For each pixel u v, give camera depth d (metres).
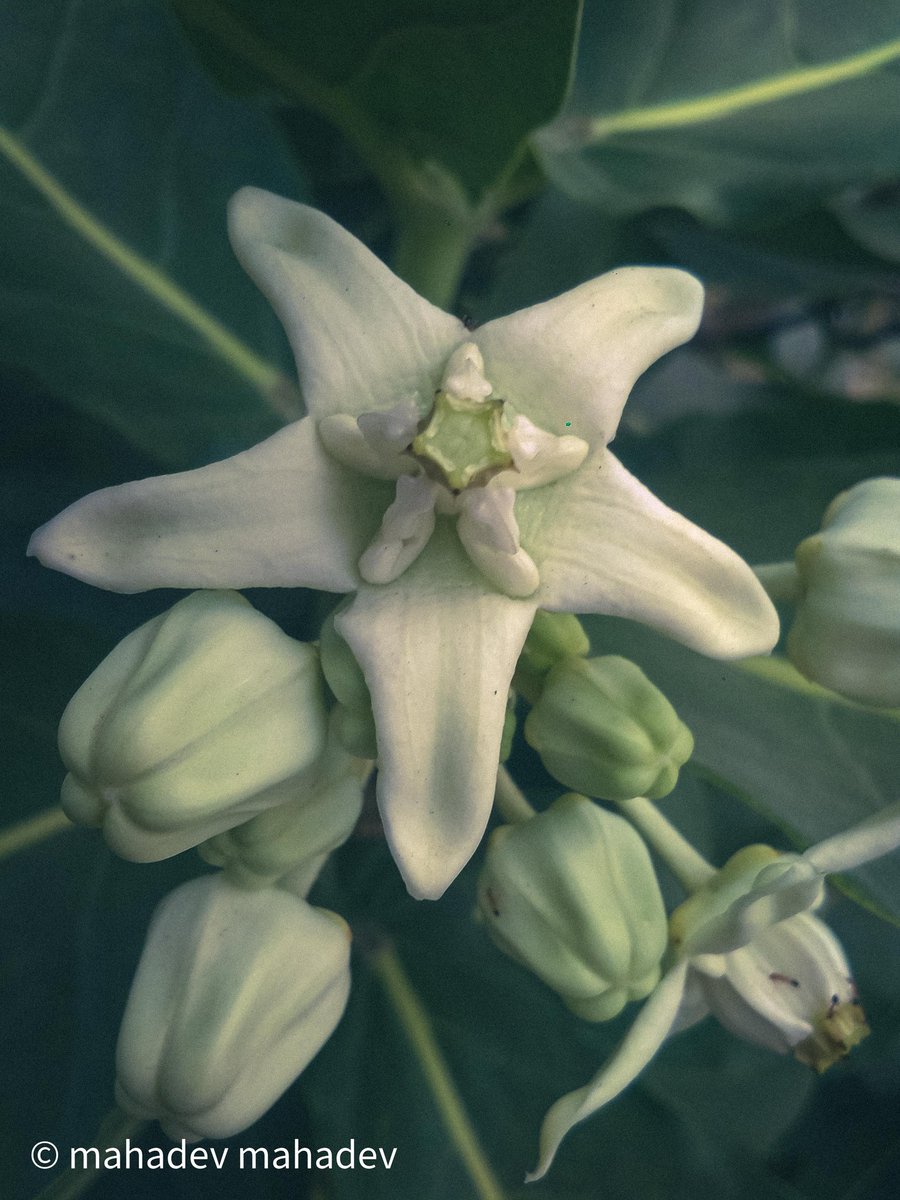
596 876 0.07
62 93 0.09
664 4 0.10
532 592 0.07
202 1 0.08
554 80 0.08
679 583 0.07
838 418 0.11
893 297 0.16
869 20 0.10
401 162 0.09
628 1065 0.07
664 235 0.13
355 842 0.11
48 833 0.09
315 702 0.07
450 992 0.11
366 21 0.08
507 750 0.08
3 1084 0.09
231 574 0.07
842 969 0.08
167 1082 0.07
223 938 0.07
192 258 0.09
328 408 0.07
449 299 0.10
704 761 0.09
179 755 0.07
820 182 0.10
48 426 0.10
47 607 0.10
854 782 0.09
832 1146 0.12
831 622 0.07
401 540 0.07
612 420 0.07
